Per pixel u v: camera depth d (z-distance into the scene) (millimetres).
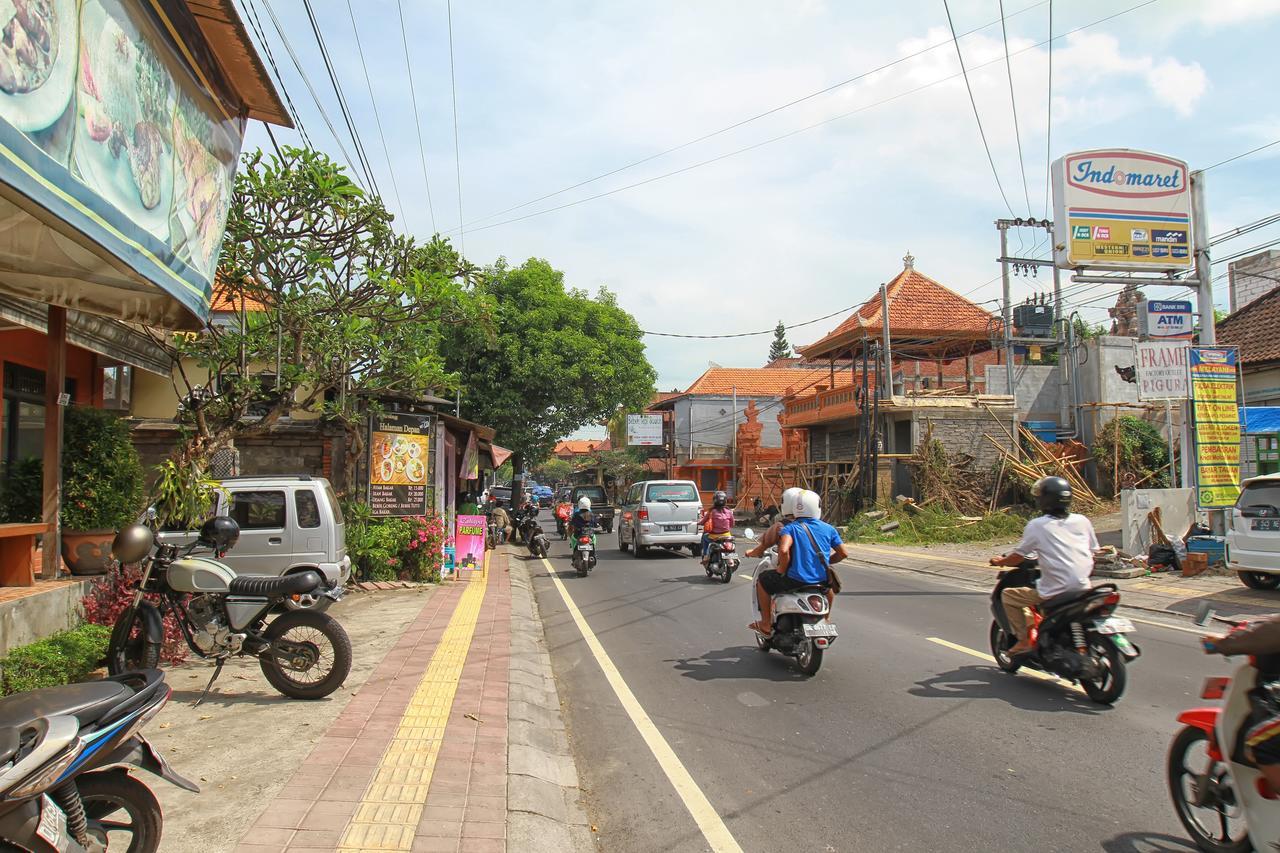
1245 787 3557
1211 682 3834
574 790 4879
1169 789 4145
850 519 24828
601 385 28281
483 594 12383
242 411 9180
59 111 3943
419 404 15258
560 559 20156
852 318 29391
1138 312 16344
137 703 3500
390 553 13430
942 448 24172
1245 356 18016
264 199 9000
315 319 9617
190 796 4336
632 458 62406
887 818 4289
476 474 23188
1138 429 24844
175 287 5324
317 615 6238
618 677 7520
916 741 5473
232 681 6777
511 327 26516
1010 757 5133
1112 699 6160
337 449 13758
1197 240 15539
